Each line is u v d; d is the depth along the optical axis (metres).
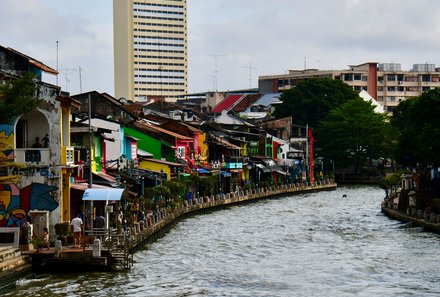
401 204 78.56
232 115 139.25
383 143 148.38
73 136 60.03
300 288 40.16
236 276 43.50
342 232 65.12
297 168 139.62
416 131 76.94
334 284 41.22
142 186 69.50
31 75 41.97
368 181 151.00
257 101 192.62
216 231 66.62
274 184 117.75
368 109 150.50
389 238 60.03
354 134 148.62
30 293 37.62
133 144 80.00
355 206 94.75
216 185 103.25
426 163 74.50
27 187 46.12
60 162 46.88
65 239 45.00
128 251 45.12
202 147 109.75
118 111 86.69
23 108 41.66
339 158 151.75
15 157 45.91
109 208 47.91
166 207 72.69
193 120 126.69
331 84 165.12
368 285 40.84
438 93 75.25
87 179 57.53
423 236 60.75
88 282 40.47
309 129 139.62
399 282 41.53
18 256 41.59
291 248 55.22
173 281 41.78
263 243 58.06
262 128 144.38
